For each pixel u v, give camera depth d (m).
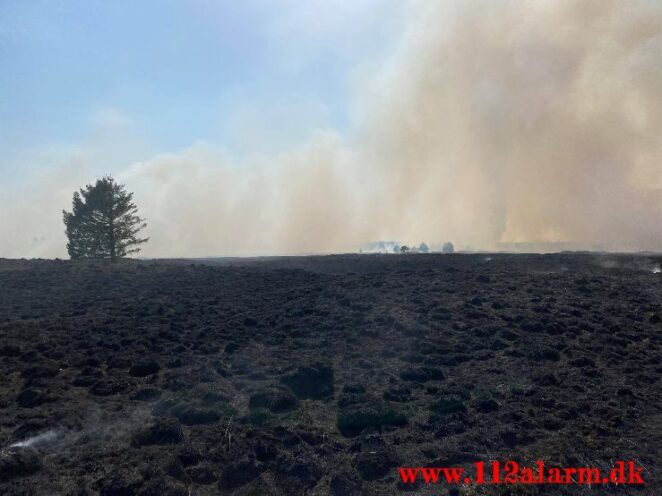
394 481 5.59
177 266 23.97
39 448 6.20
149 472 5.52
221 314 13.20
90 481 5.45
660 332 10.95
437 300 13.43
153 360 9.27
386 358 9.59
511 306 12.92
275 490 5.33
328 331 11.25
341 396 7.72
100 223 30.70
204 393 7.93
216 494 5.33
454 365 9.25
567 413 7.10
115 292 17.64
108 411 7.41
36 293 17.59
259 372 8.80
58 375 8.93
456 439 6.46
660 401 7.63
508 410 7.25
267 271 21.55
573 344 10.12
